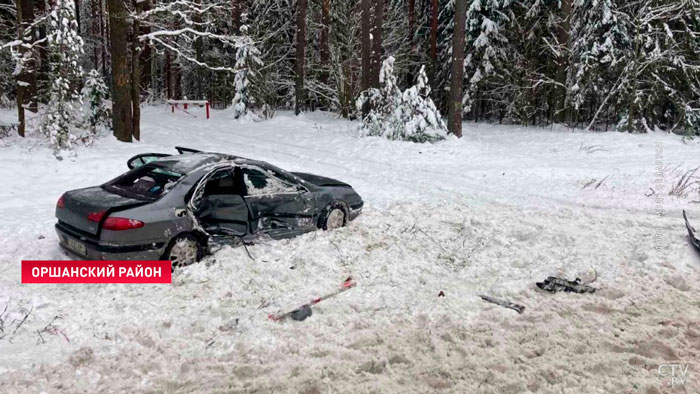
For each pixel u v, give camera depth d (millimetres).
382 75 18859
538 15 25406
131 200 5551
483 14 25828
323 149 16578
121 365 3812
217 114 27984
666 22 22375
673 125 24156
